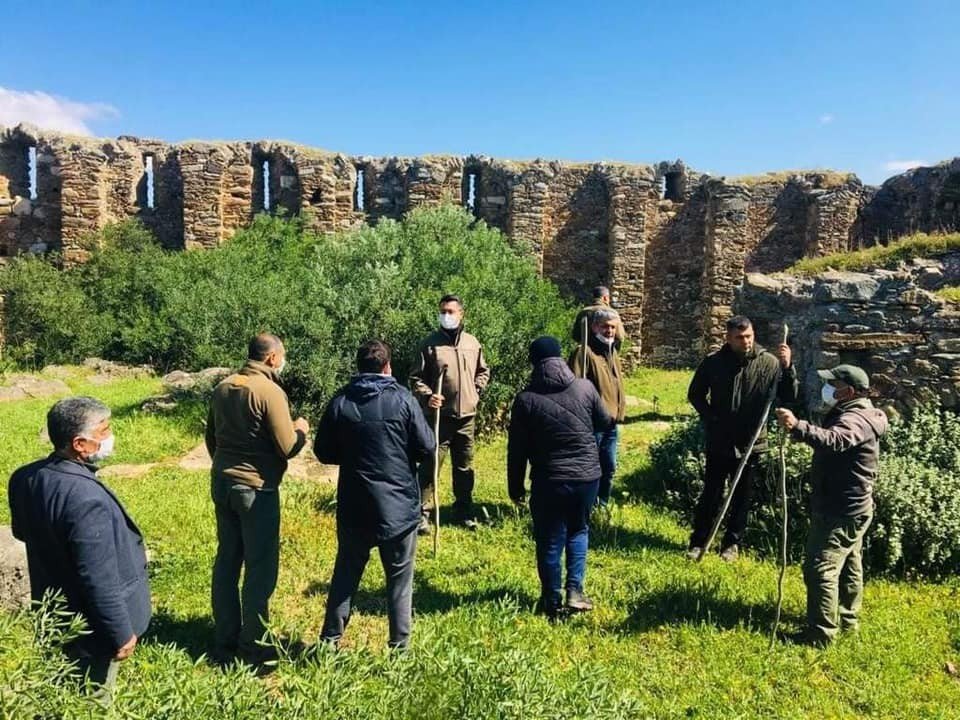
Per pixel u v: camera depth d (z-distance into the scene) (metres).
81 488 2.86
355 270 11.95
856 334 6.89
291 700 2.29
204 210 19.88
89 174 19.83
